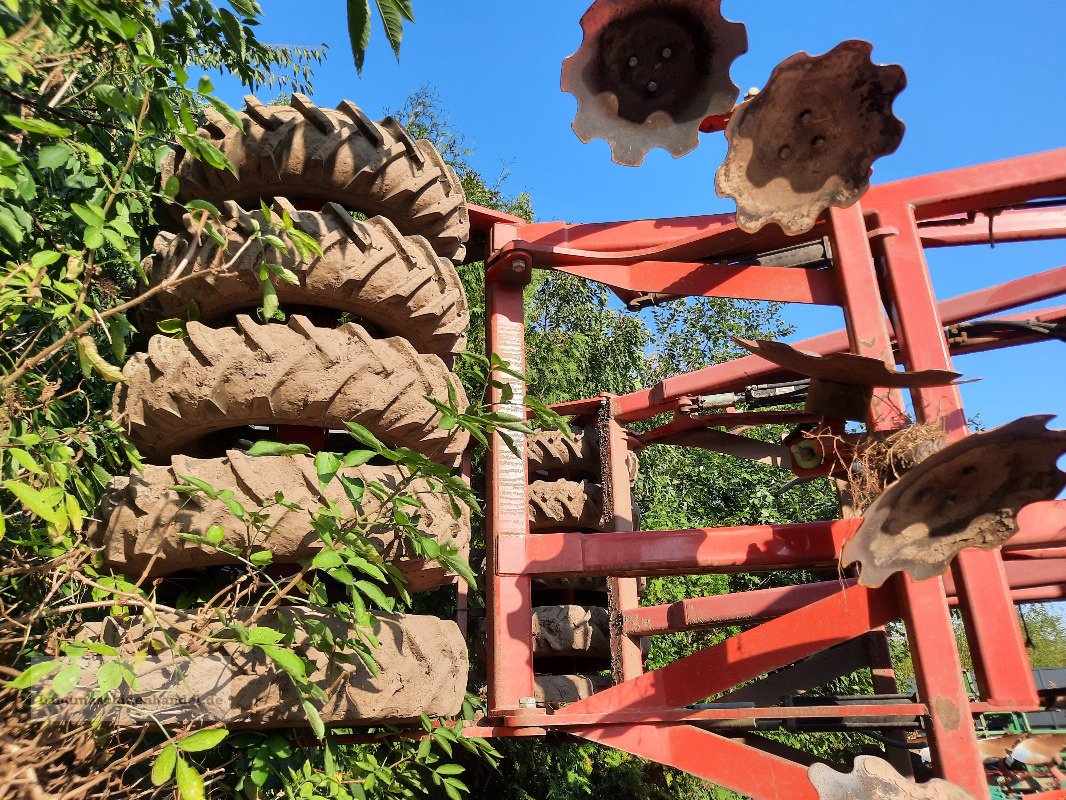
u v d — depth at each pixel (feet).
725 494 43.60
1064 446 8.01
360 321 11.97
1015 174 12.02
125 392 8.04
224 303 9.02
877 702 15.02
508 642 11.96
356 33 7.20
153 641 6.61
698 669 11.32
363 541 7.00
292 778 7.76
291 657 5.95
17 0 5.94
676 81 10.40
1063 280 16.29
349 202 9.80
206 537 6.95
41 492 5.50
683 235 13.88
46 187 8.42
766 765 10.39
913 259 11.82
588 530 18.67
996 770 18.78
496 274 13.65
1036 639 137.90
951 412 11.10
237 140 9.17
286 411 8.04
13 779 5.19
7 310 6.31
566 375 34.60
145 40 7.29
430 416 8.88
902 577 10.37
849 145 9.53
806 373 9.89
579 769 27.73
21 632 6.68
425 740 9.19
